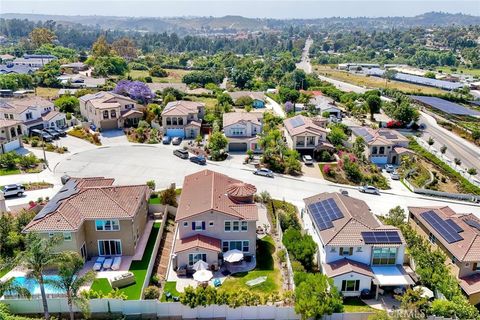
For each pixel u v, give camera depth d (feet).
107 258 159.12
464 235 159.74
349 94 478.18
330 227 155.84
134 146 294.46
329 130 325.21
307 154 288.51
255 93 459.32
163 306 130.41
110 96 342.85
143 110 347.97
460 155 319.06
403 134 354.74
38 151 274.77
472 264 149.69
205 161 267.39
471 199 237.66
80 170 247.70
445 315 130.11
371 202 227.40
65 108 360.48
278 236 182.09
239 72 573.33
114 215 156.15
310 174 260.01
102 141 301.43
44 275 143.23
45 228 147.13
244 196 169.78
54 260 116.47
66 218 150.92
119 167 254.88
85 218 154.92
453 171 277.44
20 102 323.57
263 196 215.10
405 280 142.82
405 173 264.93
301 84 554.46
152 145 297.33
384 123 384.88
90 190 166.71
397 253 149.69
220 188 176.55
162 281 148.87
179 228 159.94
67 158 265.95
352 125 377.50
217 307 130.62
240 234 161.89
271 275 154.40
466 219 176.35
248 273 155.22
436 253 153.07
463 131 374.02
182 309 130.62
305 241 156.35
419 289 136.87
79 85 481.87
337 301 127.95
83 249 156.46
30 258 114.11
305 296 127.85
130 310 130.93
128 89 390.83
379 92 476.95
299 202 219.20
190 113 321.93
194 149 285.64
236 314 131.03
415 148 316.81
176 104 332.80
